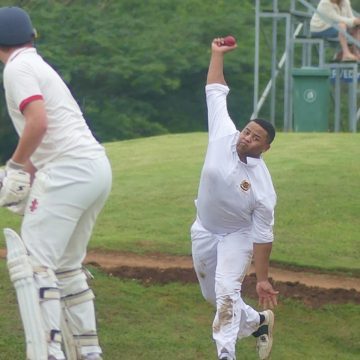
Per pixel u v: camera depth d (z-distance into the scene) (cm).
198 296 2294
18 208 1545
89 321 1578
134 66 7981
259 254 1798
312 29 5184
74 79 8038
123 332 1980
